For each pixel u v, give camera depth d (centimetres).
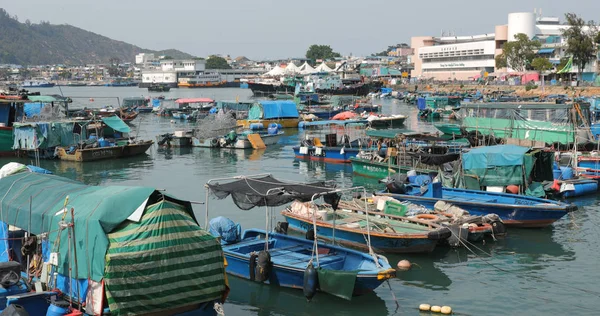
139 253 1494
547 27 14938
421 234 2131
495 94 10425
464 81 13975
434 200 2650
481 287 1939
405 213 2422
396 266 2130
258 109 6888
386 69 18062
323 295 1850
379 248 2222
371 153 4000
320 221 2344
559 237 2470
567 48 11175
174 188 3500
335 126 6869
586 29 11675
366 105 8981
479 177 2878
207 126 5491
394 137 4069
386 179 3170
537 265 2141
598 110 6462
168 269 1534
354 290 1792
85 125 4803
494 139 4275
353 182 3675
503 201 2717
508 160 2806
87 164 4372
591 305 1794
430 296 1867
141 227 1512
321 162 4478
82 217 1541
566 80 11512
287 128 6938
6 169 2078
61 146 4522
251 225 2616
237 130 5806
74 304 1546
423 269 2098
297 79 14475
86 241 1520
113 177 3862
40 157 4528
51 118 4891
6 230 1814
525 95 10250
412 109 10019
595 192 3297
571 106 4188
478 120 4788
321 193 1878
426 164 3275
